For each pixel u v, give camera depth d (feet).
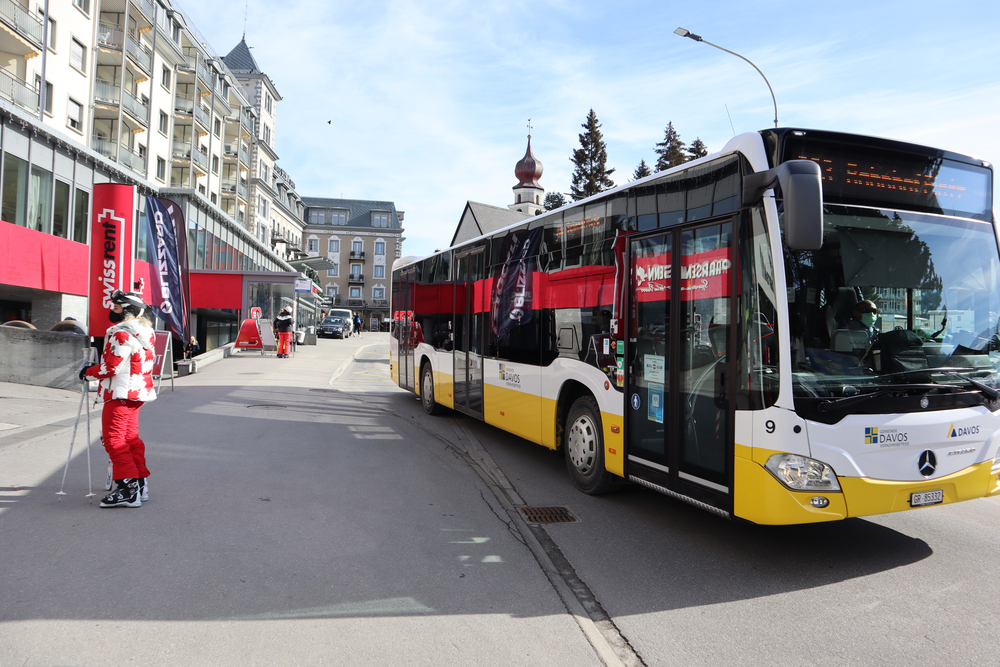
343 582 13.47
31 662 9.91
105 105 109.50
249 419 33.91
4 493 18.94
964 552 16.15
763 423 14.11
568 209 23.07
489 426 35.81
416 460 25.91
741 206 14.88
